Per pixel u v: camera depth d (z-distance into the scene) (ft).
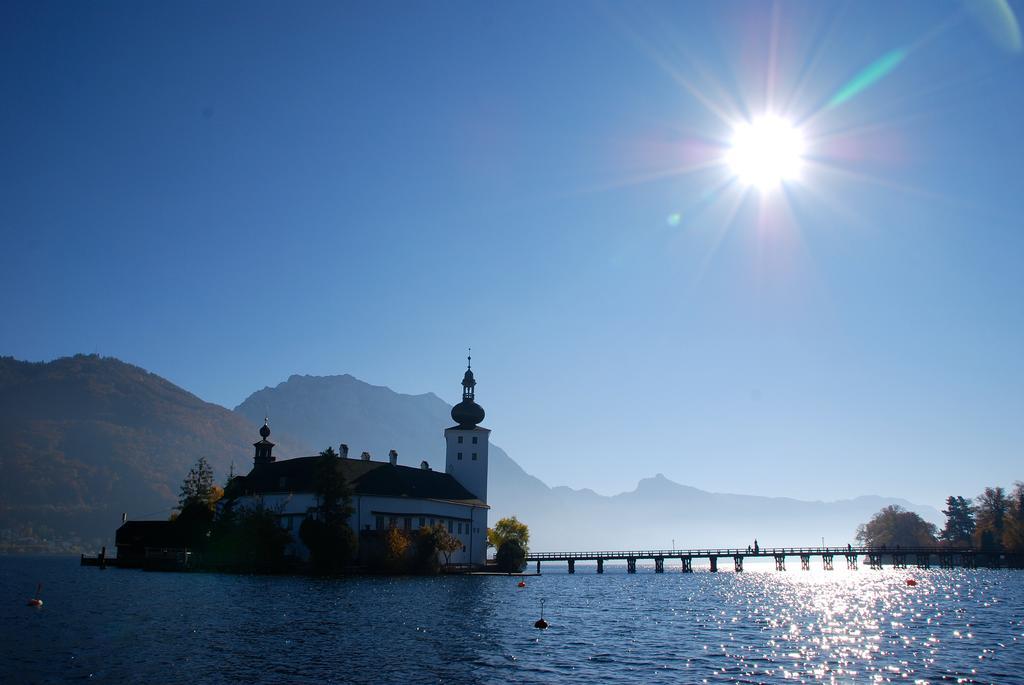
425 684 135.13
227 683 132.26
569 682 139.23
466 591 318.86
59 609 222.07
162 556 451.12
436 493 483.92
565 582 436.76
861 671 151.84
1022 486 643.45
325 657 155.33
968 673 150.61
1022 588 380.37
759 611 261.85
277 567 402.72
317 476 408.05
